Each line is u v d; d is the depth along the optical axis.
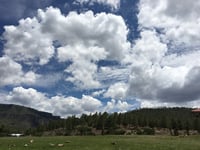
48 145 57.12
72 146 55.50
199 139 77.25
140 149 51.22
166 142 65.06
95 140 68.12
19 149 51.50
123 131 181.38
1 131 191.75
